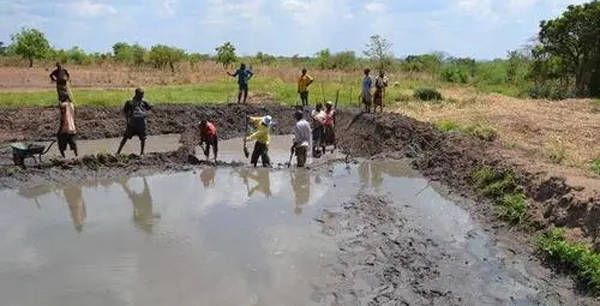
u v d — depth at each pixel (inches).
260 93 1141.7
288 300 311.6
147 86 1311.5
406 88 1342.3
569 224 379.2
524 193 447.5
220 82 1441.9
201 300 309.7
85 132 787.4
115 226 427.8
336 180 569.9
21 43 1856.5
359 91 1213.7
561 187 412.5
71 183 545.3
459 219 446.0
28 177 551.2
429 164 605.6
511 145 617.3
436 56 2038.6
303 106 947.3
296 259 366.3
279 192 522.6
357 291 323.6
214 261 361.7
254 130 869.8
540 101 1137.4
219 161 644.1
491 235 410.3
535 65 1434.5
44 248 383.2
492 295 319.0
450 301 312.0
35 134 764.0
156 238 402.3
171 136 824.9
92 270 347.9
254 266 354.9
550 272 345.4
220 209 470.3
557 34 1342.3
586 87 1316.4
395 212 461.1
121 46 2335.1
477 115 876.6
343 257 370.0
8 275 340.5
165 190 526.9
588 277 323.3
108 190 526.3
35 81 1406.3
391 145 721.0
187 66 2010.3
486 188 488.1
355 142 788.0
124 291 320.2
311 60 2240.4
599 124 804.6
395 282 334.3
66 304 305.7
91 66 2020.2
